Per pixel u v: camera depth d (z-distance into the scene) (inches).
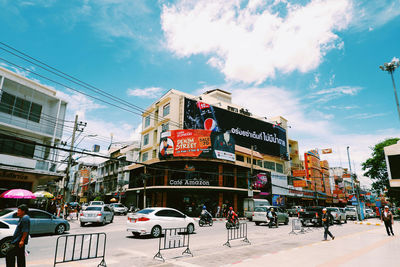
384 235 558.9
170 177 1127.0
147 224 460.1
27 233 201.5
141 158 1528.1
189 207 1118.4
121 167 1781.5
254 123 1594.5
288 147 1835.6
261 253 328.2
